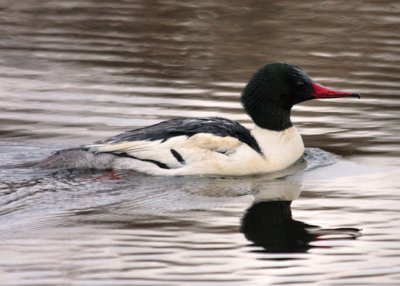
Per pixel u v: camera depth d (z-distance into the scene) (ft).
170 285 33.78
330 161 48.06
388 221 39.75
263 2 77.71
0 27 71.56
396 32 70.74
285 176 46.11
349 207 41.47
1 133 51.16
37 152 48.21
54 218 39.86
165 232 38.52
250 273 34.83
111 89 59.31
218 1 78.38
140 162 45.55
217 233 38.52
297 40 69.10
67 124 52.80
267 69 47.65
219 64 64.39
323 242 37.60
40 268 35.06
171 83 60.54
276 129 47.47
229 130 46.68
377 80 61.11
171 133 46.19
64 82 60.59
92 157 45.73
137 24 72.90
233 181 45.21
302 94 47.42
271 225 39.22
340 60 64.90
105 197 42.50
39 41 68.85
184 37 69.97
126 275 34.53
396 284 34.01
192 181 45.03
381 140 51.03
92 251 36.60
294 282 34.14
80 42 68.80
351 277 34.53
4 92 58.39
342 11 75.66
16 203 41.24
